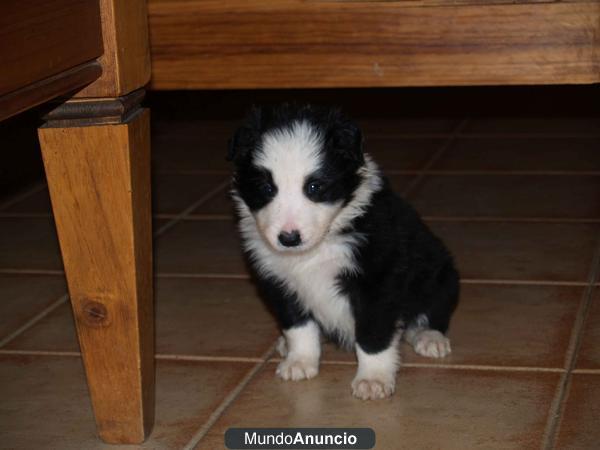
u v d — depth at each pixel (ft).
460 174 4.81
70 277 2.17
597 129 5.62
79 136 2.06
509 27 2.44
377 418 2.43
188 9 2.58
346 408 2.50
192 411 2.50
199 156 5.46
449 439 2.29
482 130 5.75
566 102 6.32
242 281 3.54
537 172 4.78
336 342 2.86
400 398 2.54
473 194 4.47
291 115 2.70
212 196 4.66
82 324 2.21
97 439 2.36
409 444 2.27
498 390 2.55
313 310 2.75
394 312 2.64
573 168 4.83
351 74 2.56
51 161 2.09
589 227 3.93
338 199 2.58
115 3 2.00
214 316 3.21
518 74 2.47
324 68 2.56
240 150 2.68
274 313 2.82
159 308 3.29
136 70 2.11
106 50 2.02
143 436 2.31
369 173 2.70
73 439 2.37
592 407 2.41
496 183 4.62
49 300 3.43
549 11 2.40
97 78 2.03
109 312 2.19
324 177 2.56
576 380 2.58
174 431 2.38
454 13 2.45
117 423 2.30
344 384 2.67
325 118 2.68
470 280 3.43
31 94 1.70
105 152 2.06
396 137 5.67
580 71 2.44
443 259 2.93
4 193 4.90
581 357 2.73
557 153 5.13
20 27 1.65
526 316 3.07
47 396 2.64
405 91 6.82
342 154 2.60
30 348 3.00
